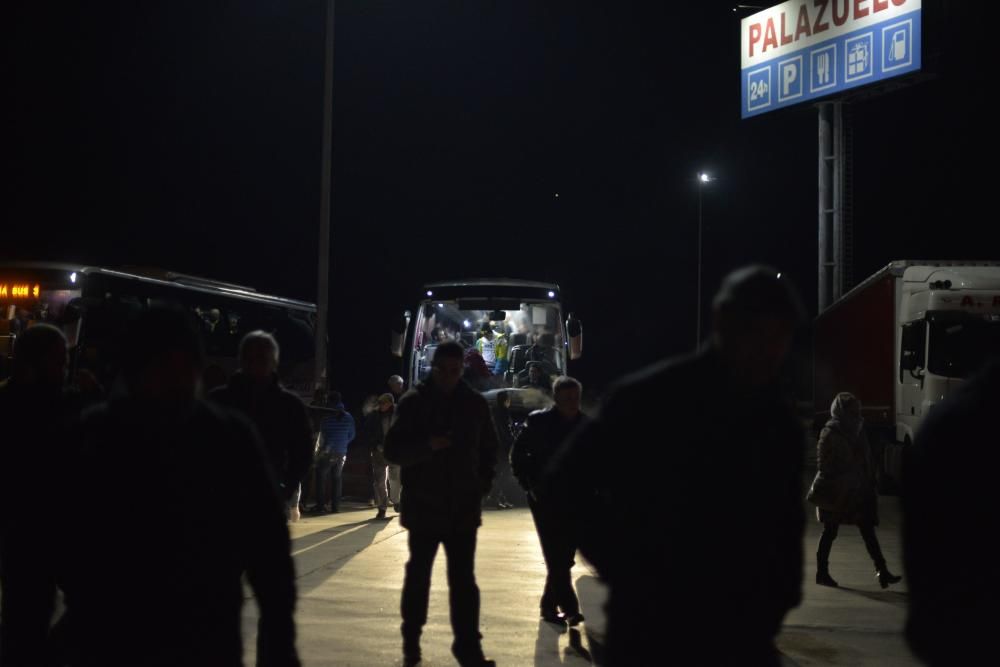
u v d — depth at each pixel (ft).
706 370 9.32
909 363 65.77
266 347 20.45
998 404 8.27
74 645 10.09
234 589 10.23
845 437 34.30
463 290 74.95
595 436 9.55
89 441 10.05
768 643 9.26
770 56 126.52
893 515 58.95
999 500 8.16
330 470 60.95
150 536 9.81
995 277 64.80
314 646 24.29
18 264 65.57
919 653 8.35
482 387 71.10
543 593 29.66
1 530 14.61
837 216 115.34
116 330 67.15
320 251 77.92
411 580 22.39
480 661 22.07
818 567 34.86
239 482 10.22
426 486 22.17
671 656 9.11
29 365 15.96
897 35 112.88
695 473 9.19
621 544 9.38
